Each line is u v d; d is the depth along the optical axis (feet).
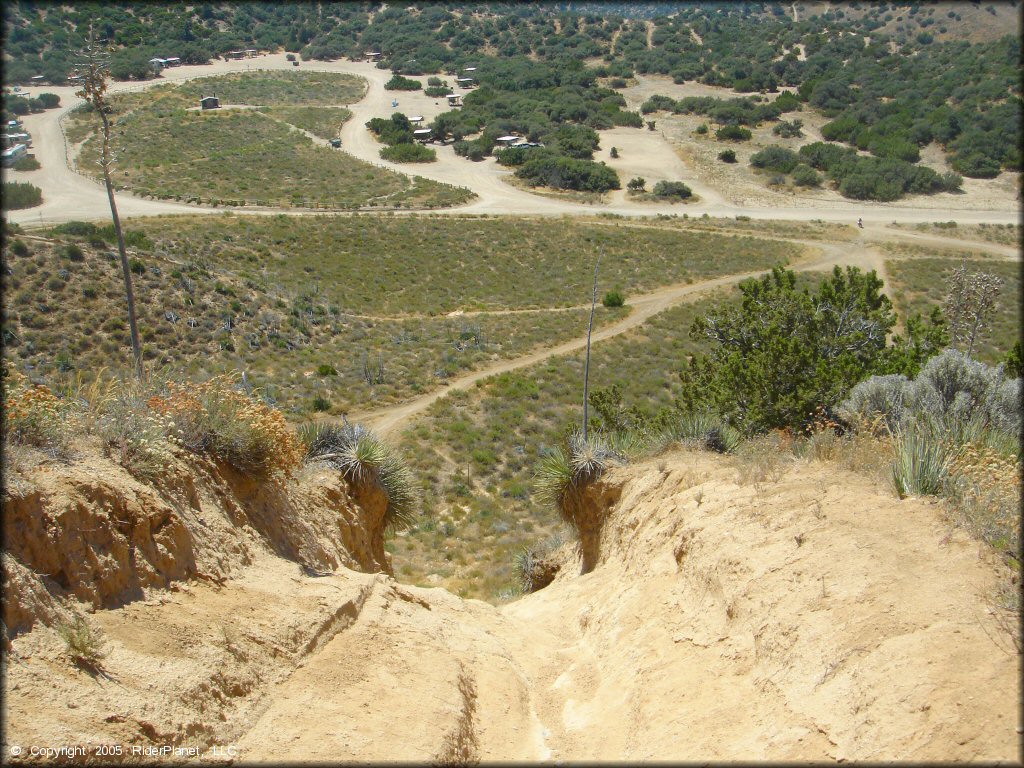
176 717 15.60
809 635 17.85
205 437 27.07
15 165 296.51
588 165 363.35
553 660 28.60
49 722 13.58
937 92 407.03
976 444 26.40
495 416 131.95
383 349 166.09
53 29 365.40
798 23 609.42
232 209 296.92
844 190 337.93
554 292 232.53
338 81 531.50
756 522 24.31
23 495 16.87
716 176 371.15
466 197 333.42
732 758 15.88
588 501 43.01
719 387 58.95
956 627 15.61
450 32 643.04
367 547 38.50
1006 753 12.11
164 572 20.25
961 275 93.09
